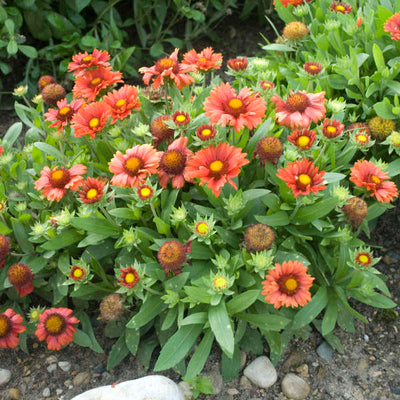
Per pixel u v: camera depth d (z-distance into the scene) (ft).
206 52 2.25
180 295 1.92
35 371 2.08
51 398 1.98
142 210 2.04
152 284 1.86
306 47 2.70
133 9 3.79
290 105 1.90
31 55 3.13
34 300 2.26
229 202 1.85
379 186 1.85
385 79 2.33
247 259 1.83
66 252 2.05
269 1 3.76
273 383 1.98
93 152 2.25
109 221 1.95
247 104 1.80
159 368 1.77
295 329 1.94
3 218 2.09
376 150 2.34
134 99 1.98
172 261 1.72
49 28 3.39
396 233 2.44
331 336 2.08
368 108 2.36
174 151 1.84
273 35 3.80
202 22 3.62
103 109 1.97
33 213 2.18
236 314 1.92
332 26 2.45
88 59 2.12
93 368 2.06
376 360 2.05
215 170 1.71
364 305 2.23
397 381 1.98
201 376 2.00
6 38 3.17
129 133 2.21
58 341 1.89
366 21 2.47
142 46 3.69
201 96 2.24
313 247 2.10
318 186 1.67
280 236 2.03
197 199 2.06
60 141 2.15
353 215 1.86
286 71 2.59
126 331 1.98
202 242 1.94
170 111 2.29
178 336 1.83
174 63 2.07
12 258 2.14
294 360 2.05
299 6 2.64
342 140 2.17
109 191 2.06
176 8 3.72
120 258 1.99
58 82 3.45
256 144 2.01
